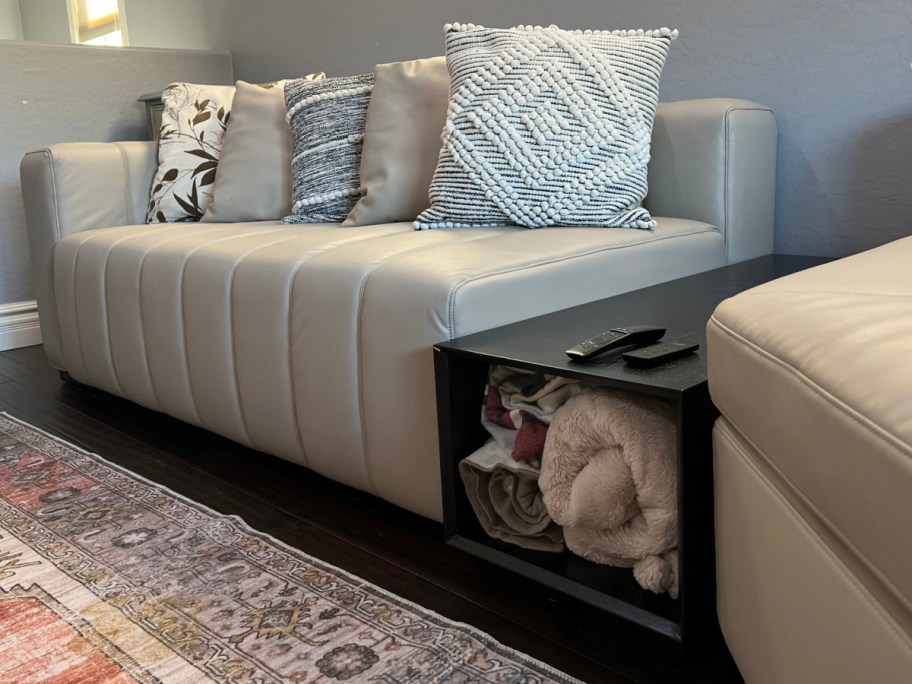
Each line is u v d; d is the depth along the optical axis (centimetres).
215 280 170
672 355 103
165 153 248
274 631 113
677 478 94
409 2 274
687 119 191
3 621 119
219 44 357
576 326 127
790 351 69
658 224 177
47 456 189
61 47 316
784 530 72
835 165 195
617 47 173
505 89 170
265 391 162
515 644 108
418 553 135
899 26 179
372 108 204
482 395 126
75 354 228
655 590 104
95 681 104
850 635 61
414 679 101
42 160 232
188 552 138
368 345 137
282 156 231
